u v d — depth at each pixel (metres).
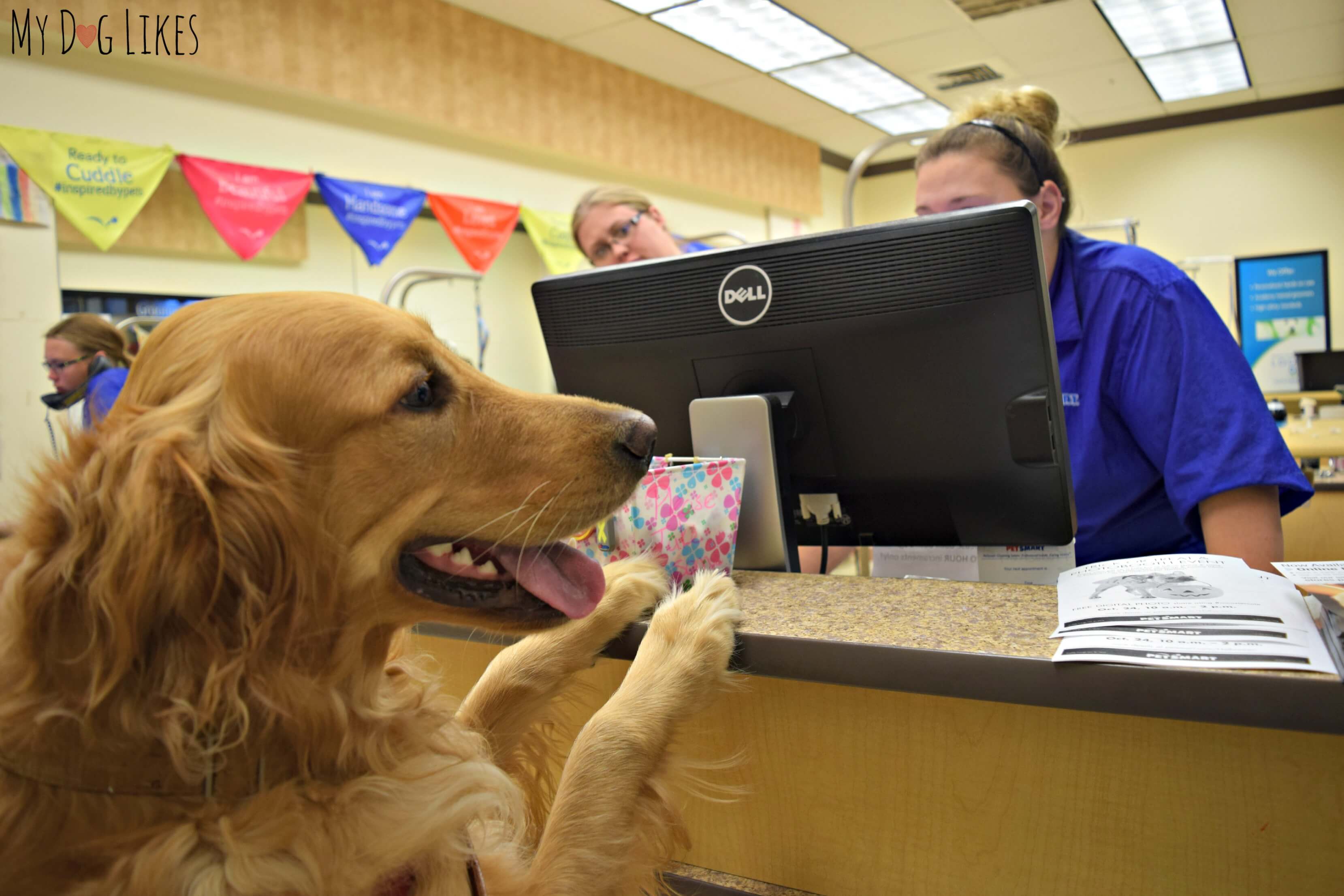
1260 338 8.48
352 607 0.81
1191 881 0.79
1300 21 6.43
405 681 0.93
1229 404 1.29
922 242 1.06
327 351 0.80
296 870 0.71
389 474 0.83
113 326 3.75
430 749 0.88
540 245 6.17
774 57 6.62
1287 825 0.75
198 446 0.71
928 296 1.06
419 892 0.79
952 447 1.12
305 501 0.78
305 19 4.68
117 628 0.64
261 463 0.73
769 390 1.22
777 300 1.16
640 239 3.02
